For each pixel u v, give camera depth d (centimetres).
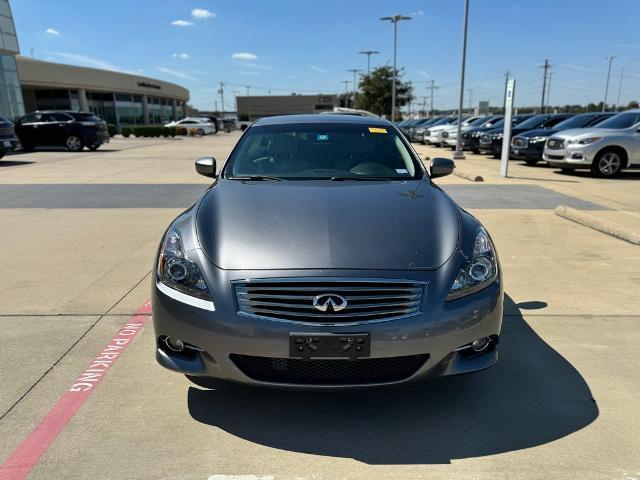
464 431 254
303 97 10306
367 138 409
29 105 4950
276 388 245
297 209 291
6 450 238
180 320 250
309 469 227
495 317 258
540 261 527
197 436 250
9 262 518
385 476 222
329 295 235
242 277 242
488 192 947
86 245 580
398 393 288
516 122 1883
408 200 311
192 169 1391
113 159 1717
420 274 246
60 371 307
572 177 1194
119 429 254
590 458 233
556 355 329
